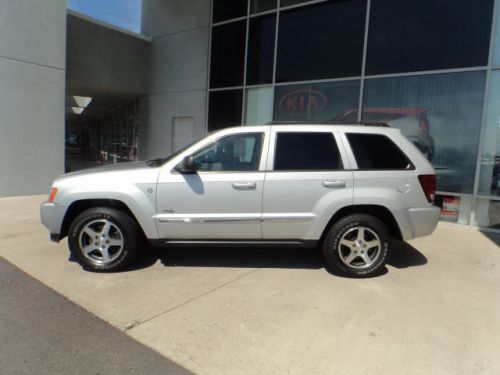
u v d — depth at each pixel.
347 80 8.31
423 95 7.37
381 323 3.22
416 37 7.38
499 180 6.73
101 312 3.33
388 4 7.68
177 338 2.93
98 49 11.46
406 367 2.61
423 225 4.30
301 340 2.93
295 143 4.30
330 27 8.54
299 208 4.20
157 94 12.73
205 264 4.67
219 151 4.29
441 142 7.22
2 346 2.78
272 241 4.32
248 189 4.16
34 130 9.05
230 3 10.53
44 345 2.80
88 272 4.29
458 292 3.92
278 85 9.50
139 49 12.59
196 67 11.46
